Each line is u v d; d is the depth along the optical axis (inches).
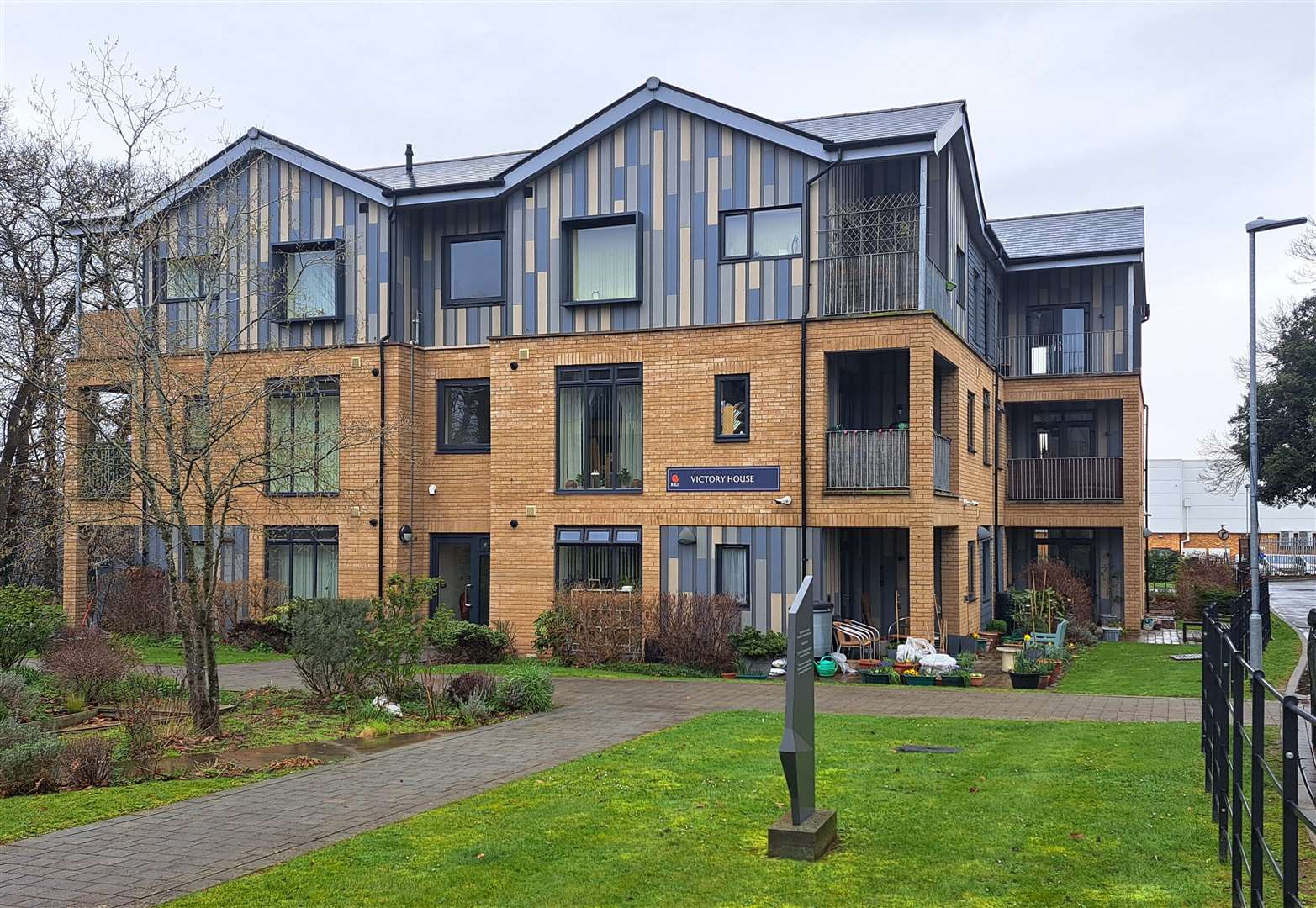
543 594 771.4
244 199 767.7
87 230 594.6
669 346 743.1
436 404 848.3
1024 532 1135.0
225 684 609.9
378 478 824.3
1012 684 622.2
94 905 238.5
